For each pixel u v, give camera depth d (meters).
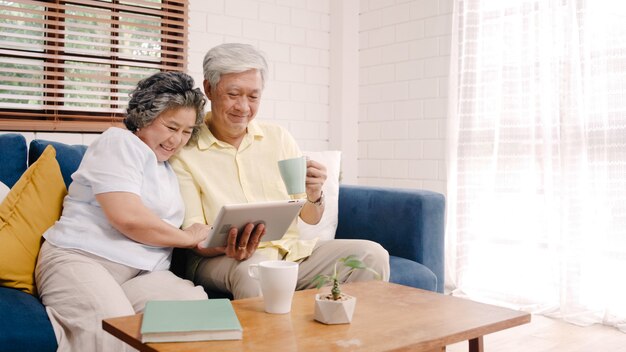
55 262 1.65
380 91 3.92
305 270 2.06
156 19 3.18
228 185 2.05
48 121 2.82
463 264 3.34
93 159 1.75
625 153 2.79
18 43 2.81
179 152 2.03
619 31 2.80
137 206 1.69
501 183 3.23
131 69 3.17
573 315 2.92
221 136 2.10
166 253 1.85
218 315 1.23
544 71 3.06
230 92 1.98
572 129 2.93
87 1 2.95
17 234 1.73
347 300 1.29
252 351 1.08
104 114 3.10
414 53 3.70
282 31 3.77
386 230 2.52
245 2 3.58
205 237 1.86
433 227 2.45
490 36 3.28
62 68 2.97
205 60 2.03
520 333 2.77
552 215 3.03
